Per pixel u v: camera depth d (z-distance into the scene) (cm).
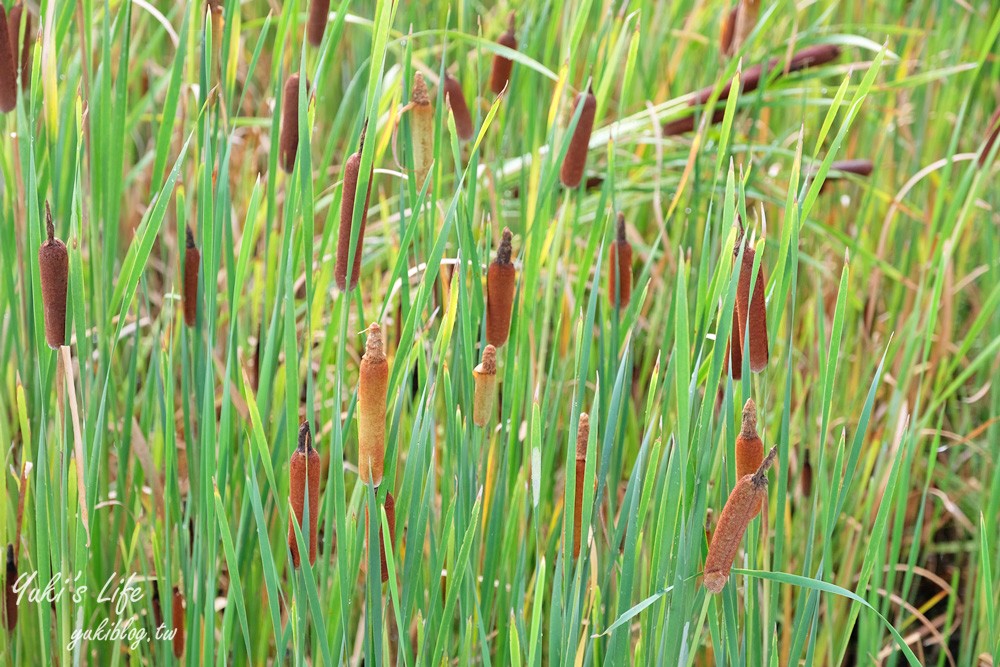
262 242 335
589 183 347
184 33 298
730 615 283
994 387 342
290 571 285
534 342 306
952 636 361
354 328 337
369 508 278
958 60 379
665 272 351
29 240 285
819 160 378
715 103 333
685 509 278
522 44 332
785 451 285
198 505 298
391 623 302
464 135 309
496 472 304
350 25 375
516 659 281
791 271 280
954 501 367
